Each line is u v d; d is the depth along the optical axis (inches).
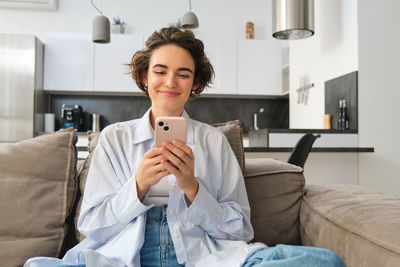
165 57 38.1
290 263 27.8
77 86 171.9
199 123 44.9
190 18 155.5
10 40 158.2
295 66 169.2
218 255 35.7
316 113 148.5
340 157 116.1
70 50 172.1
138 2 189.0
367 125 119.6
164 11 190.4
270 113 197.2
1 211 42.4
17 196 43.2
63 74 171.3
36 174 44.6
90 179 39.2
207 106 194.4
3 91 157.6
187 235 38.4
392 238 32.9
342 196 48.4
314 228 46.1
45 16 183.3
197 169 41.1
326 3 138.9
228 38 186.5
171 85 38.1
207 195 37.4
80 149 95.3
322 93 143.1
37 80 163.3
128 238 37.0
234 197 41.6
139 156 40.3
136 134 41.3
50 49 171.2
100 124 187.3
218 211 38.1
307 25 117.3
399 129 120.6
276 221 50.1
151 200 39.0
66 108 173.8
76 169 48.9
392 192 119.3
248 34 187.8
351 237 38.4
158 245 38.0
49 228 43.9
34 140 47.4
